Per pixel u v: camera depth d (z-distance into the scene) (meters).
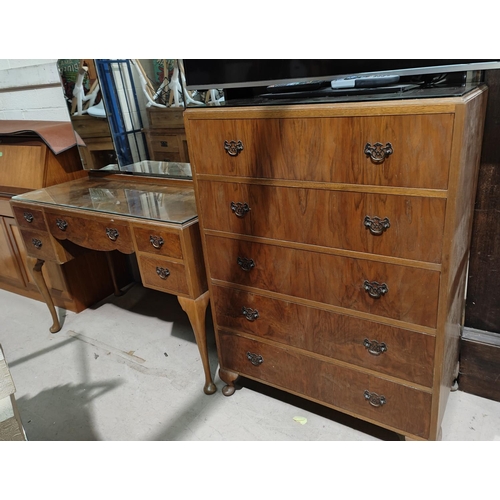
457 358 1.74
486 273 1.66
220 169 1.47
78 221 1.99
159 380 2.08
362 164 1.19
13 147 2.61
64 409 1.94
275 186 1.38
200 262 1.75
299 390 1.67
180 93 2.01
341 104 1.17
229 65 1.53
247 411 1.84
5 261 2.97
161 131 2.15
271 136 1.32
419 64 1.25
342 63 1.35
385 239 1.24
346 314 1.41
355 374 1.48
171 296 2.86
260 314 1.64
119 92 2.21
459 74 1.35
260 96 1.63
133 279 3.07
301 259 1.43
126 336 2.45
